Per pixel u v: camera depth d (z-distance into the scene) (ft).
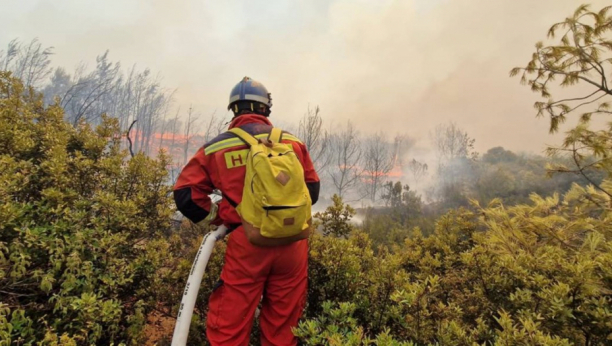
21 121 9.22
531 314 5.45
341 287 7.14
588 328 5.36
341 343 4.27
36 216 6.65
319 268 7.48
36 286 6.03
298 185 4.79
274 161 4.80
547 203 12.63
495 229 10.34
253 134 5.51
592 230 10.32
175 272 7.70
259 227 4.71
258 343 6.82
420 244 12.73
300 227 4.73
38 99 11.39
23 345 4.60
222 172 5.29
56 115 10.37
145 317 7.11
